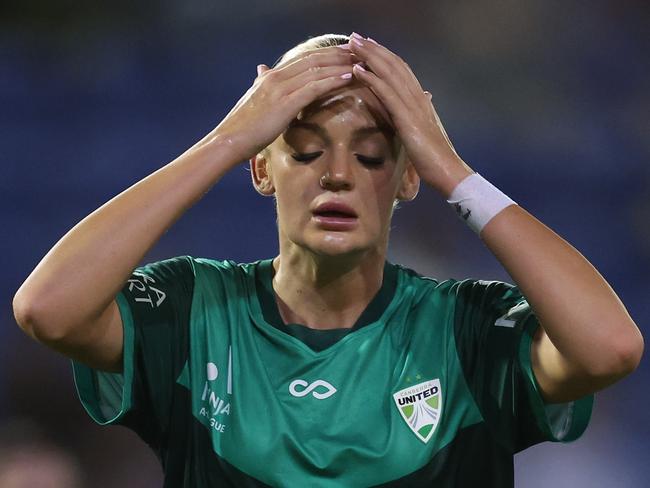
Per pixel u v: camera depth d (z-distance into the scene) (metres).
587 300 8.38
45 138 28.59
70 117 29.06
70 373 23.59
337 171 8.78
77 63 30.05
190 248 24.58
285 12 30.41
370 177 8.94
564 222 27.14
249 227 24.73
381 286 9.57
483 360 9.11
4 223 26.88
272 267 9.77
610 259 26.55
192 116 29.17
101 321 8.64
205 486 8.93
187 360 9.23
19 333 24.03
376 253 9.36
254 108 8.91
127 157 28.45
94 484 22.70
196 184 8.76
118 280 8.48
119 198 8.70
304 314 9.40
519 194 27.69
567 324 8.35
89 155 28.42
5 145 28.33
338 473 8.74
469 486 8.95
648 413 23.17
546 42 29.88
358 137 8.88
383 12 30.09
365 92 8.93
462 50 29.75
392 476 8.76
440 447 8.89
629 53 29.83
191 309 9.39
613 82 29.55
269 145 9.30
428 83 29.42
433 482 8.83
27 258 26.47
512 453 9.09
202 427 9.02
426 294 9.63
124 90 29.53
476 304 9.38
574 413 9.03
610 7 30.14
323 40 9.77
